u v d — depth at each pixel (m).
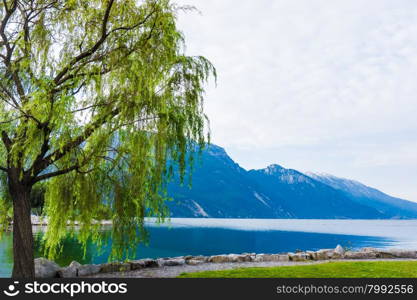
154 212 11.41
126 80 10.70
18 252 9.98
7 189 11.72
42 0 10.89
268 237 52.94
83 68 10.37
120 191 10.95
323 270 14.17
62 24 11.23
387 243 43.53
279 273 13.52
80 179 11.09
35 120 9.17
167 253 28.88
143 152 10.68
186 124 11.24
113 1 10.72
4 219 11.76
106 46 10.81
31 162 10.61
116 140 10.79
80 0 10.83
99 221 11.50
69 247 25.19
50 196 11.62
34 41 11.03
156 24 10.64
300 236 56.09
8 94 9.67
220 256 18.17
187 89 11.45
